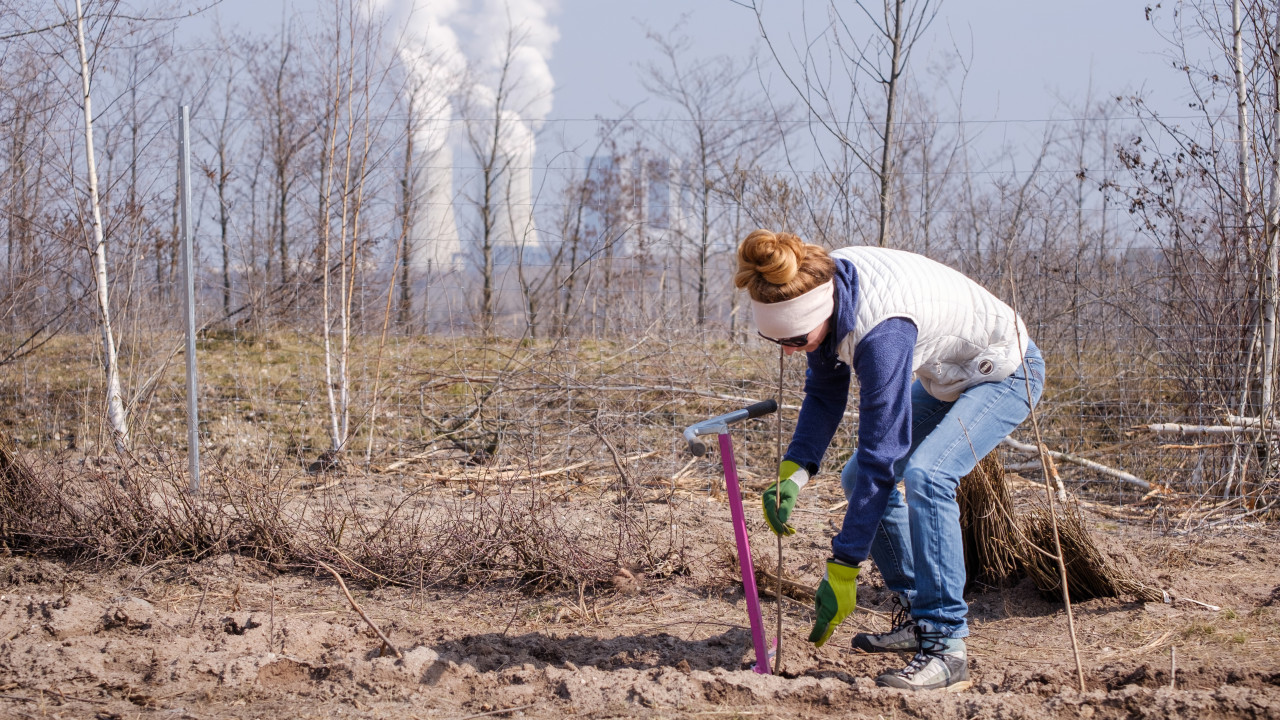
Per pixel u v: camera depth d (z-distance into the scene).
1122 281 6.18
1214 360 5.55
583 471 5.74
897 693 2.56
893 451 2.59
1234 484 5.24
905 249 6.36
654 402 6.46
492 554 3.91
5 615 3.15
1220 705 2.41
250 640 3.00
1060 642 3.20
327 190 6.15
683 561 3.96
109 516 4.06
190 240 4.87
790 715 2.51
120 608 3.17
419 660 2.72
